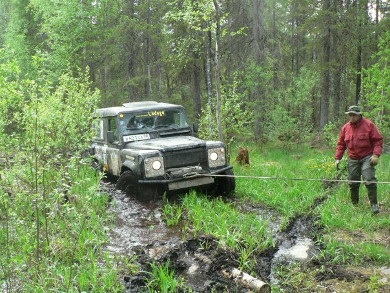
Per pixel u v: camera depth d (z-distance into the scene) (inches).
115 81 936.3
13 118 216.2
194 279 200.1
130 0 902.4
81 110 275.3
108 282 185.6
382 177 373.4
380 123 528.7
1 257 182.2
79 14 875.4
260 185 355.6
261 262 215.9
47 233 215.8
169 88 1002.1
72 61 882.8
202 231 257.4
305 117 697.0
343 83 999.6
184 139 342.3
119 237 254.1
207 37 660.1
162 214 293.7
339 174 379.2
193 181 310.0
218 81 471.5
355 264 208.7
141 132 353.1
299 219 281.4
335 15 716.7
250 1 733.9
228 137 552.7
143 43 908.0
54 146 228.1
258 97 697.6
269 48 795.4
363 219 264.8
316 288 186.5
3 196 192.1
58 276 186.9
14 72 281.9
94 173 345.7
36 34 1010.1
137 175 310.7
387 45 545.6
